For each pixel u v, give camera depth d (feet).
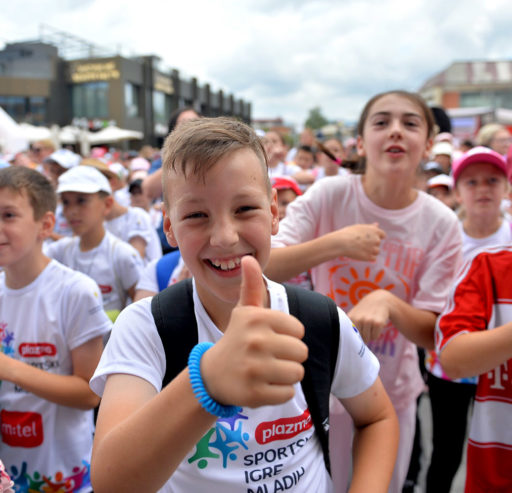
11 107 97.60
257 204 2.82
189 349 3.16
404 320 5.18
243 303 2.22
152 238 11.81
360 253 5.12
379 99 5.85
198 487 3.13
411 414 6.39
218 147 2.69
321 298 3.57
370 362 3.72
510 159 5.75
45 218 5.90
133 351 3.11
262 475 3.19
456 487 8.61
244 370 2.01
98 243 9.07
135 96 104.01
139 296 7.33
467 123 64.13
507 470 4.69
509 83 124.06
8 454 5.61
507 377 4.63
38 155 28.43
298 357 2.05
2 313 5.85
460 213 9.70
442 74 132.67
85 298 5.66
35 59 97.96
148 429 2.31
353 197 6.17
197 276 2.89
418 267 6.03
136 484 2.35
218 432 3.14
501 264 4.74
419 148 5.76
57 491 5.50
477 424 4.89
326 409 3.47
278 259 5.22
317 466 3.50
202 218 2.78
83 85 98.94
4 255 5.46
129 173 28.84
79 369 5.62
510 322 4.26
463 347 4.42
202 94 133.18
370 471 3.46
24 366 5.30
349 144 21.40
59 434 5.53
